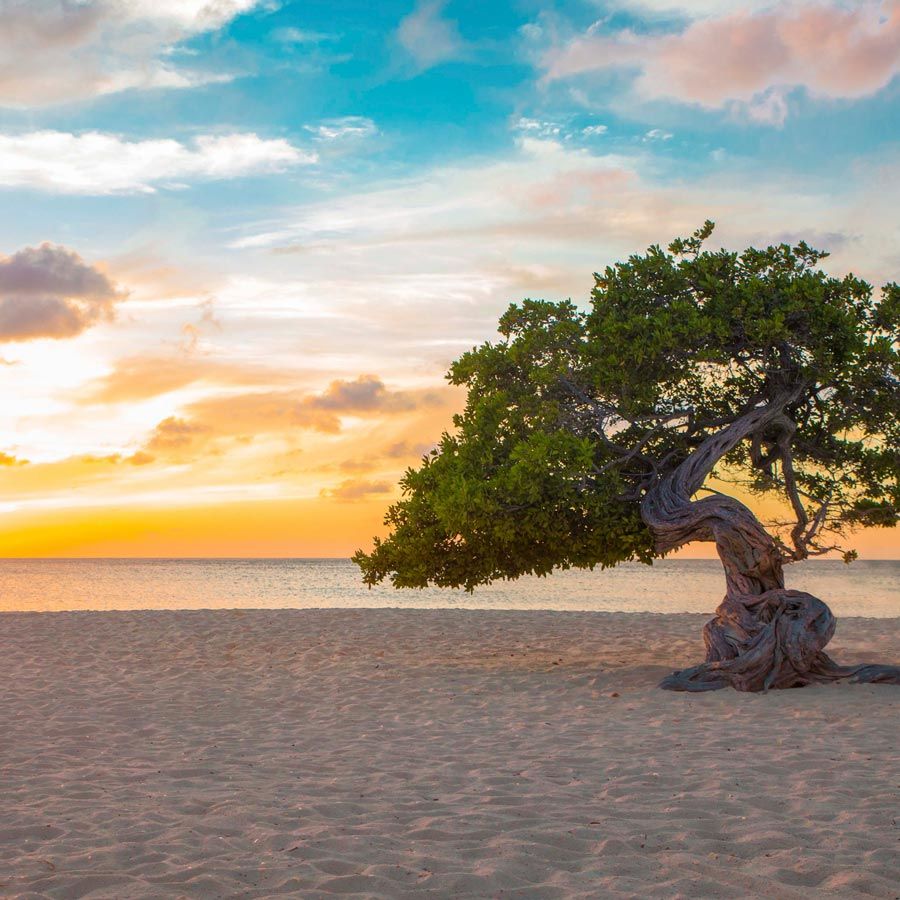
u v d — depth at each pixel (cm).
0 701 1212
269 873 536
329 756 888
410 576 1443
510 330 1497
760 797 696
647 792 722
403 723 1072
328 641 1847
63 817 659
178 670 1505
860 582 6406
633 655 1631
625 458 1378
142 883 518
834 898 491
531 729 1021
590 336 1405
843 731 980
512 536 1329
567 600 4103
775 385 1412
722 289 1391
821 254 1416
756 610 1302
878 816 638
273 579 6944
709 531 1334
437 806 687
